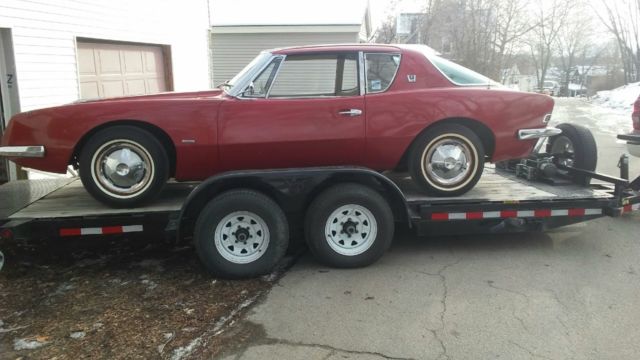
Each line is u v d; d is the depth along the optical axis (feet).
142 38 35.55
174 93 18.38
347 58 16.93
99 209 16.29
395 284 15.11
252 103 16.39
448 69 17.43
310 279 15.58
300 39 62.03
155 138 16.11
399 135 16.80
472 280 15.33
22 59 24.89
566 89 181.68
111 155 16.03
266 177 15.69
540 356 11.29
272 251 15.55
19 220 15.46
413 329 12.48
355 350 11.59
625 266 16.39
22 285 15.26
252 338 12.14
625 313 13.20
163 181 16.31
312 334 12.30
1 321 13.07
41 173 26.43
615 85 135.54
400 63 17.06
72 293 14.69
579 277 15.51
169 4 39.14
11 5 24.16
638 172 30.25
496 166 23.34
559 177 20.42
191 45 43.39
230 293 14.65
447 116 16.83
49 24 26.53
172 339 12.12
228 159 16.56
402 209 16.62
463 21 94.94
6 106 24.67
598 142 43.96
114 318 13.16
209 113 16.17
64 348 11.78
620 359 11.18
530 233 19.75
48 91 26.61
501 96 17.11
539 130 17.54
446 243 18.67
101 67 31.78
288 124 16.40
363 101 16.62
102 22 30.96
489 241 18.86
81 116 15.72
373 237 16.17
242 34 61.72
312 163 17.04
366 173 15.99
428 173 17.21
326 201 15.87
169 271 16.34
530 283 15.07
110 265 16.87
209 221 15.24
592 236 19.36
